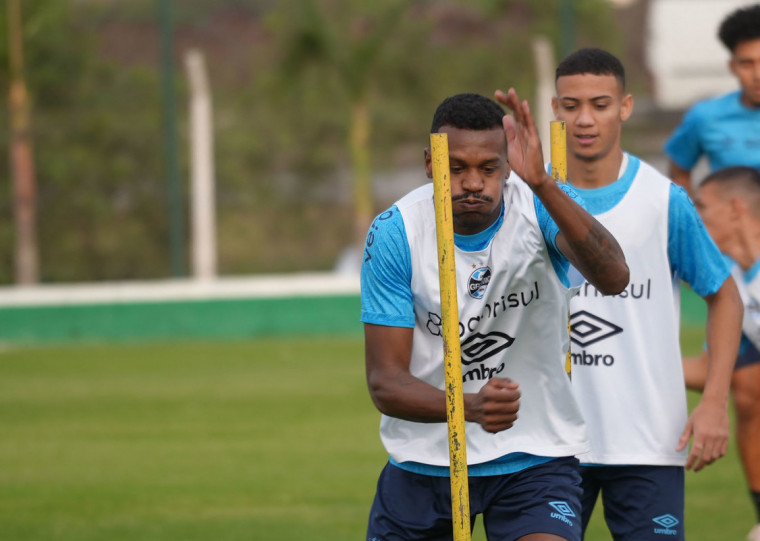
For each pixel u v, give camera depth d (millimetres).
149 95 58312
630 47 61438
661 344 13734
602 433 13719
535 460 11859
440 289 10516
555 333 11664
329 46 58656
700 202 17094
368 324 11453
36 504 22062
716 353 13516
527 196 11258
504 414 10242
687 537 19047
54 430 29953
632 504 13781
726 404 13305
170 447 27562
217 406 33031
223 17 65250
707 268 13633
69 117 56938
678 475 13758
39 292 49188
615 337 13758
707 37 60219
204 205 51344
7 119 57531
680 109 59594
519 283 11328
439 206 10297
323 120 59844
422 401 10742
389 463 12414
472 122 10461
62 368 40812
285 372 38969
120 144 57656
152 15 62188
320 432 29094
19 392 36062
